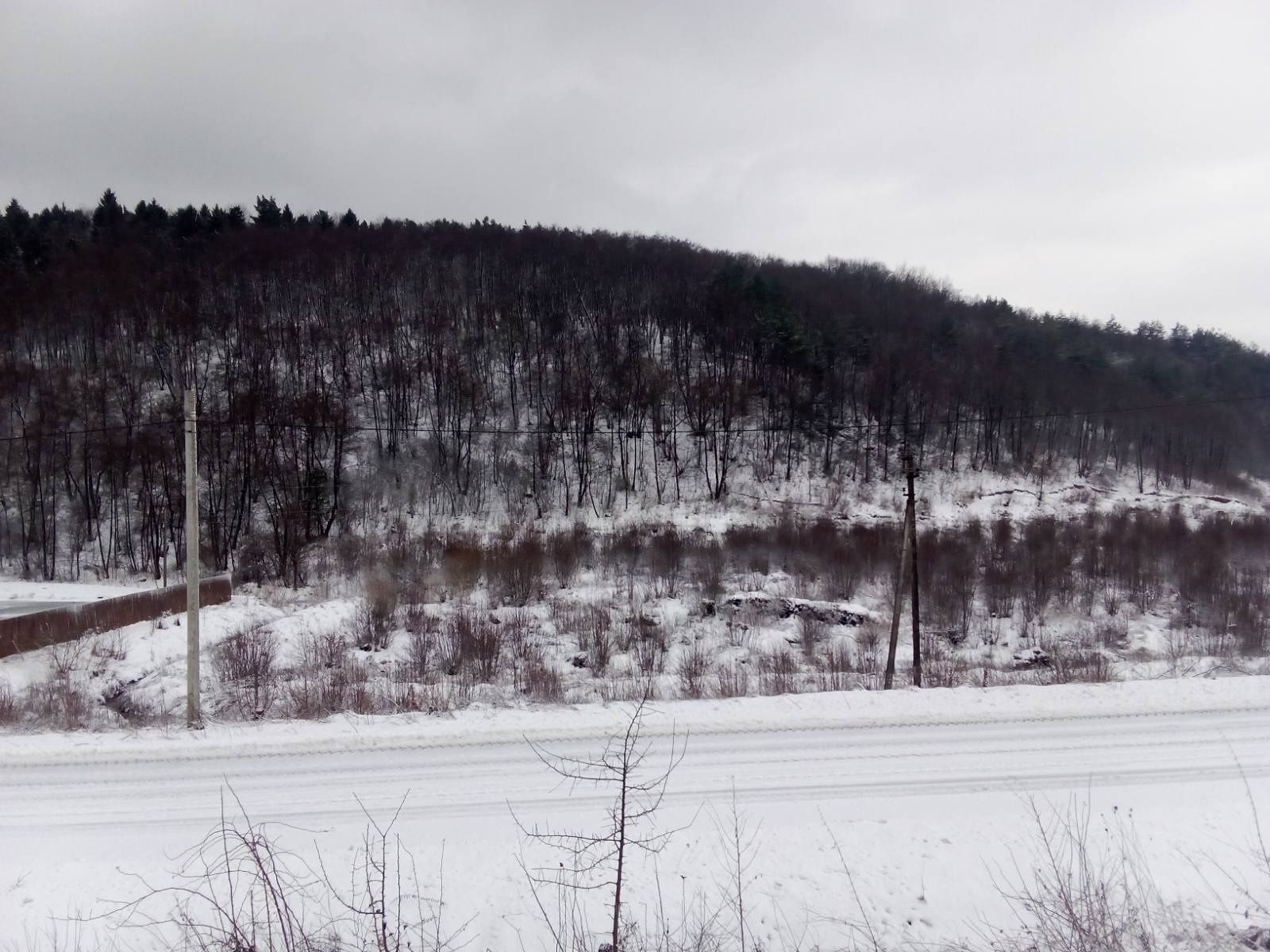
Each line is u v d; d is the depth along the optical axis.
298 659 19.70
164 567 37.56
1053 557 34.34
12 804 9.13
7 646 18.44
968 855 8.10
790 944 6.83
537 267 67.69
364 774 9.98
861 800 9.23
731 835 8.48
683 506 45.94
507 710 12.67
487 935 6.92
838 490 48.47
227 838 8.31
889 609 30.09
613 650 22.28
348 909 7.12
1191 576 32.31
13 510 41.50
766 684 16.38
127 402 45.66
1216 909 7.20
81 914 7.04
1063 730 11.41
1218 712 12.12
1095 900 7.13
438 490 45.69
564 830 8.58
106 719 13.36
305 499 39.22
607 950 6.08
